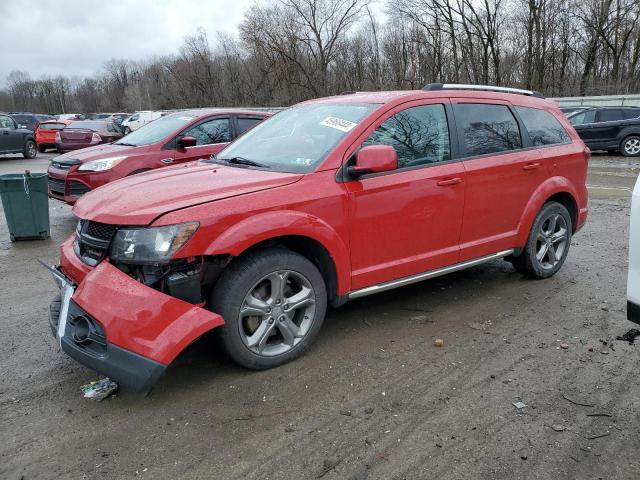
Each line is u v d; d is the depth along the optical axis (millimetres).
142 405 3221
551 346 3949
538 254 5285
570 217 5531
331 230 3664
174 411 3152
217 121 8336
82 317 3111
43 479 2611
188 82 54219
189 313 3109
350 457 2734
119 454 2783
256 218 3338
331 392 3336
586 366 3639
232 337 3369
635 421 3016
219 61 51719
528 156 4934
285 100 40219
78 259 3516
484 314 4555
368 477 2592
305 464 2686
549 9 36906
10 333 4312
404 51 42344
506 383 3430
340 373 3566
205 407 3186
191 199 3295
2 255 6727
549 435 2898
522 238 5023
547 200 5285
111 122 23328
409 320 4430
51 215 9375
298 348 3691
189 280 3172
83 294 3123
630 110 17750
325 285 3863
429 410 3141
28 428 3016
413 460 2707
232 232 3232
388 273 4070
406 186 4031
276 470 2646
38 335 4270
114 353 2967
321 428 2977
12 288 5445
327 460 2711
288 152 4062
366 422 3025
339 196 3701
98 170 7453
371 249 3947
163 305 3059
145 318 3008
